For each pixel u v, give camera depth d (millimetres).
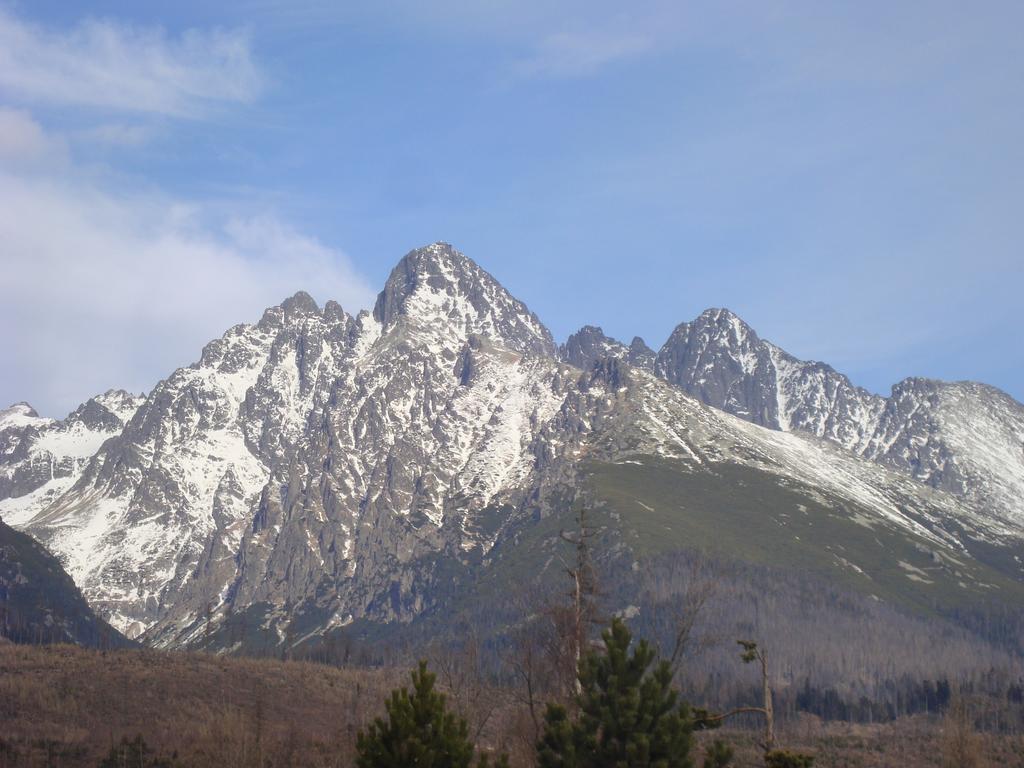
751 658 96750
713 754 100375
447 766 87000
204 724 184250
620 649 100688
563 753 96875
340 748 160500
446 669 166000
